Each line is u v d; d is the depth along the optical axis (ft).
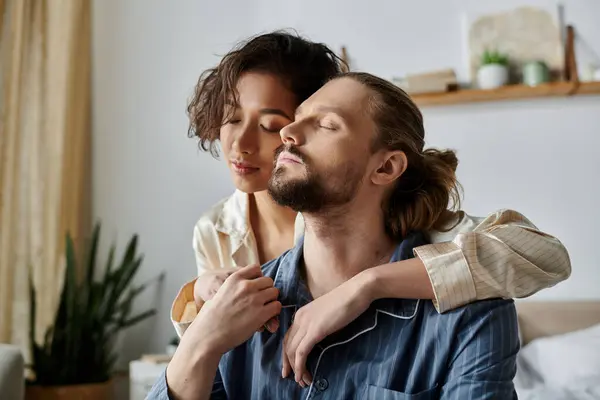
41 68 11.09
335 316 3.15
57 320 10.17
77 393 9.78
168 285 11.50
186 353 3.29
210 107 4.38
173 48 11.81
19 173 10.84
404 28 11.02
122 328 10.90
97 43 11.97
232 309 3.28
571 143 10.51
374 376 3.26
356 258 3.47
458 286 3.15
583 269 10.39
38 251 10.87
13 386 7.04
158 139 11.76
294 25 11.39
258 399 3.45
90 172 11.89
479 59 10.69
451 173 3.67
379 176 3.33
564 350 8.88
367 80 3.37
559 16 10.53
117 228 11.75
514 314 3.27
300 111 3.35
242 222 5.16
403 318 3.30
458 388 3.10
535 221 10.55
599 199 10.41
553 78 10.41
